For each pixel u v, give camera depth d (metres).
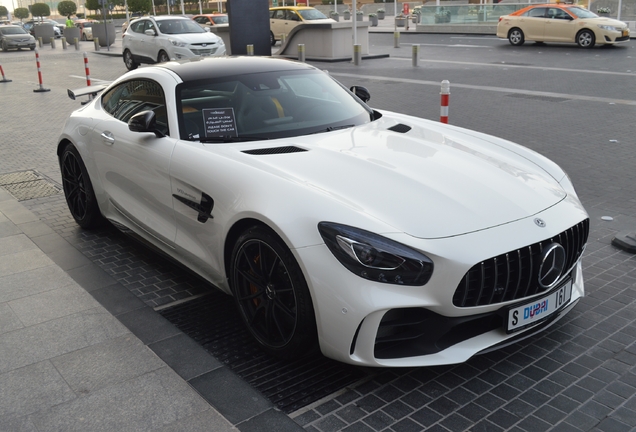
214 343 3.29
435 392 2.78
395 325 2.65
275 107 3.96
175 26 19.47
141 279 4.16
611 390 2.76
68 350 3.21
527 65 16.45
